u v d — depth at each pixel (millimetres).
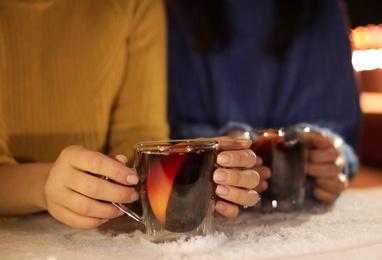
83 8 907
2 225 689
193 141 602
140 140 953
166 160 561
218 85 1220
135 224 682
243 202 610
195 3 1217
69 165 591
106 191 577
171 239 574
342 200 809
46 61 884
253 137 716
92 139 919
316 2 1197
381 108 2652
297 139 733
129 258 528
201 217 576
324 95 1215
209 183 580
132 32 986
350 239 564
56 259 528
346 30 1243
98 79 921
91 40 910
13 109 866
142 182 575
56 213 614
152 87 997
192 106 1247
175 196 563
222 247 556
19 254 548
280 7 1193
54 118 891
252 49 1237
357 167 1000
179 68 1247
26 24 874
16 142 866
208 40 1204
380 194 852
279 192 719
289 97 1222
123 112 990
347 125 1195
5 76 863
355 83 1224
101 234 633
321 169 776
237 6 1237
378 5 3814
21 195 684
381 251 542
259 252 531
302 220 676
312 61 1215
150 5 1009
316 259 521
